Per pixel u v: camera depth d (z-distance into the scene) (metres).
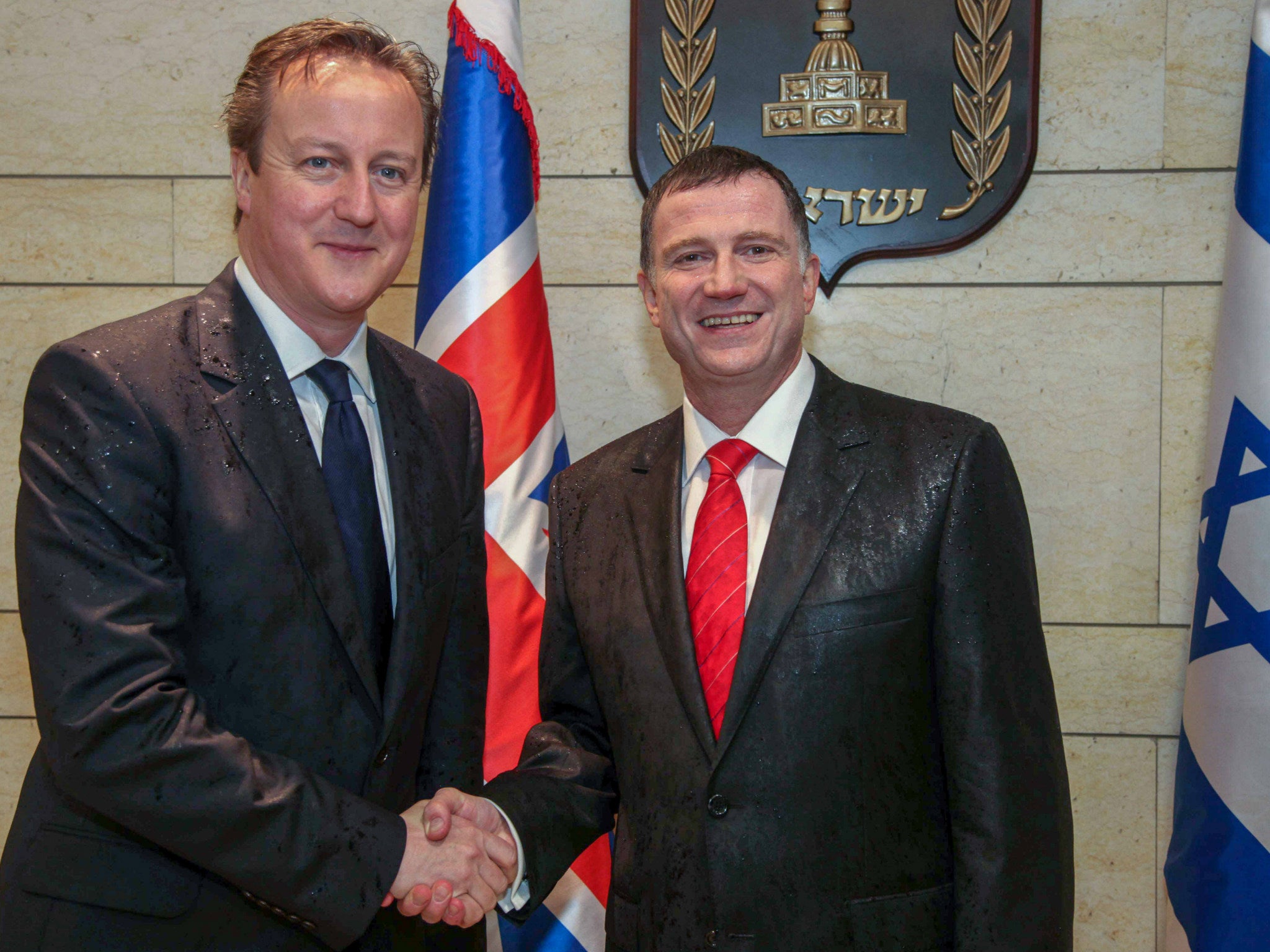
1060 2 2.67
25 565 1.41
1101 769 2.67
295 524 1.49
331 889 1.41
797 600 1.58
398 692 1.55
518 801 1.71
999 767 1.52
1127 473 2.67
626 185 2.79
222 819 1.36
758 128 2.69
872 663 1.56
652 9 2.71
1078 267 2.68
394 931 1.63
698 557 1.70
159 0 2.81
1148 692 2.66
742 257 1.69
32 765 1.57
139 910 1.40
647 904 1.60
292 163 1.54
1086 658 2.68
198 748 1.36
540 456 2.44
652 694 1.64
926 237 2.66
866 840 1.53
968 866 1.51
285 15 2.81
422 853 1.50
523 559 2.37
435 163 2.52
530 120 2.53
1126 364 2.67
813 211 2.67
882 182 2.67
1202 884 2.20
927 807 1.58
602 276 2.80
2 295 2.82
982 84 2.62
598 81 2.78
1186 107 2.65
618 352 2.80
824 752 1.54
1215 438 2.28
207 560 1.46
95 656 1.36
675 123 2.70
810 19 2.68
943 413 1.71
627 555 1.75
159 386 1.48
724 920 1.52
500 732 2.32
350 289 1.56
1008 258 2.69
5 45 2.82
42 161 2.82
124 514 1.40
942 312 2.71
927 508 1.60
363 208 1.53
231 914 1.46
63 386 1.45
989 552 1.58
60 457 1.42
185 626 1.45
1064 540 2.68
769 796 1.54
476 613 1.79
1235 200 2.30
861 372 2.73
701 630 1.65
